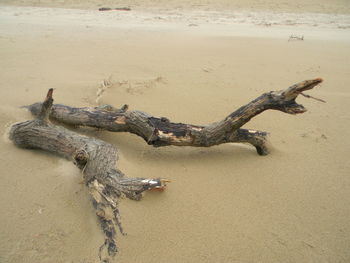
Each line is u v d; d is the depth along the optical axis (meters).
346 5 17.58
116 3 17.56
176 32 9.52
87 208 2.37
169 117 4.01
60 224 2.26
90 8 16.08
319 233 2.27
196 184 2.69
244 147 3.32
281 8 16.89
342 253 2.13
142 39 8.31
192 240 2.17
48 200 2.46
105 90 4.60
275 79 5.44
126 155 3.05
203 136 2.94
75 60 6.15
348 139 3.54
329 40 8.62
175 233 2.21
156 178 2.49
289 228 2.30
